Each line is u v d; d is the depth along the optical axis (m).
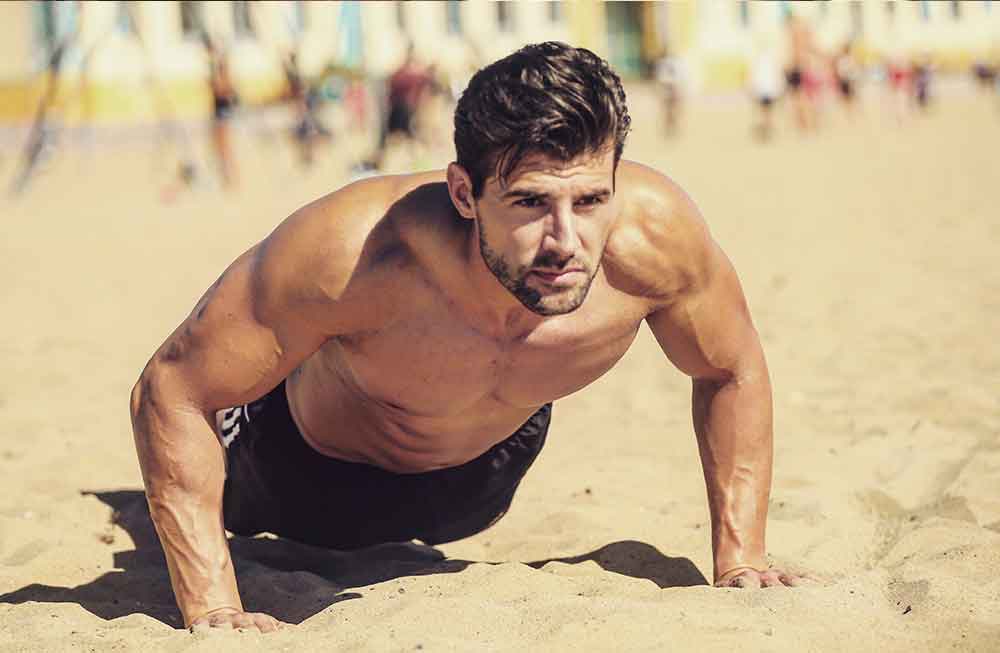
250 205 25.70
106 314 14.43
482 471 5.34
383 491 5.31
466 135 3.79
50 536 6.21
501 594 4.86
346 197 4.38
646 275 4.46
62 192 29.73
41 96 43.00
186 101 46.19
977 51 59.03
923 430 7.69
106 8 41.41
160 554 6.11
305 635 4.38
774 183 26.05
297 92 32.25
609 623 4.30
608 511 6.45
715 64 58.50
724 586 4.80
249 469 5.41
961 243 16.53
